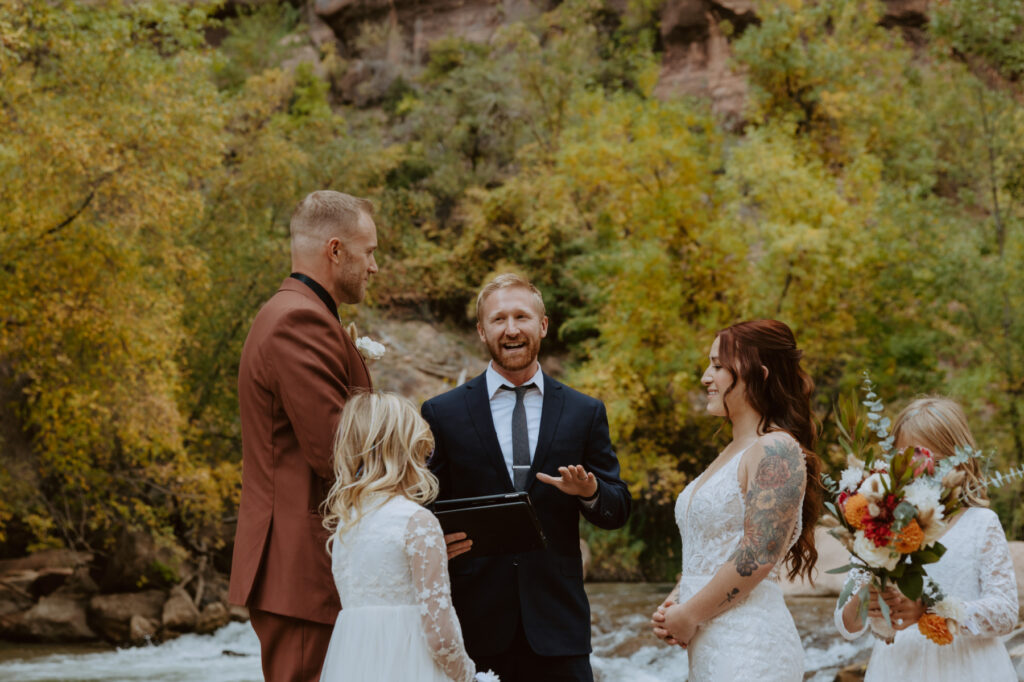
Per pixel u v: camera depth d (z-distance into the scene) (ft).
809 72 50.49
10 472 38.06
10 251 32.78
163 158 34.63
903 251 40.98
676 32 71.82
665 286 43.55
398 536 8.02
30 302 32.65
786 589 27.81
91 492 38.04
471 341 62.90
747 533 8.13
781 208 41.04
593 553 48.88
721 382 8.96
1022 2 41.32
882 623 8.79
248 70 78.89
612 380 43.16
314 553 8.61
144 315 36.37
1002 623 8.41
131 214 34.40
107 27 34.65
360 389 8.98
